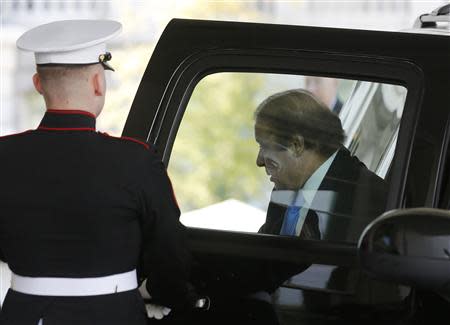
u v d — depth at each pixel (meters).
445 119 8.14
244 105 8.76
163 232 7.91
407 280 6.55
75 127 7.98
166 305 8.33
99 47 8.10
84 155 7.89
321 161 8.59
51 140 7.96
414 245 6.45
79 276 7.82
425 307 7.82
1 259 8.41
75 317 7.81
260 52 8.71
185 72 8.82
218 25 8.93
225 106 8.78
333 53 8.58
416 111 8.23
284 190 8.64
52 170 7.88
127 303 7.92
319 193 8.54
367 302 7.93
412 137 8.18
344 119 8.57
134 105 8.85
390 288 7.87
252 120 8.75
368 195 8.34
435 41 8.49
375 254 6.55
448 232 6.47
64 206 7.80
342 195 8.45
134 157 7.89
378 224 6.61
